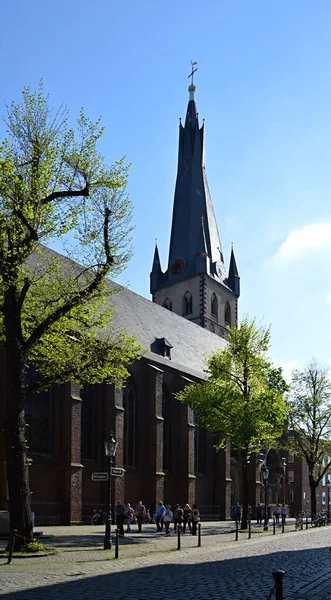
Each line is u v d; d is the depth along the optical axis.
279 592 7.88
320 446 61.69
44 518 38.56
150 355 52.47
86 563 18.89
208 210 97.19
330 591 13.76
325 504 93.75
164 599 12.41
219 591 13.59
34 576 15.48
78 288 23.92
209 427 42.69
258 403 41.38
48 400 40.75
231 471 64.19
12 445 21.31
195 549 25.03
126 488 46.81
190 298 92.12
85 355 25.39
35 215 22.14
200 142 99.00
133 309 58.81
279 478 75.50
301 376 61.12
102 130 23.78
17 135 23.08
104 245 23.98
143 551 23.64
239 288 98.25
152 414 49.94
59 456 40.38
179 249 95.31
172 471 53.56
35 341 22.48
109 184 23.67
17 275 21.78
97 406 45.34
